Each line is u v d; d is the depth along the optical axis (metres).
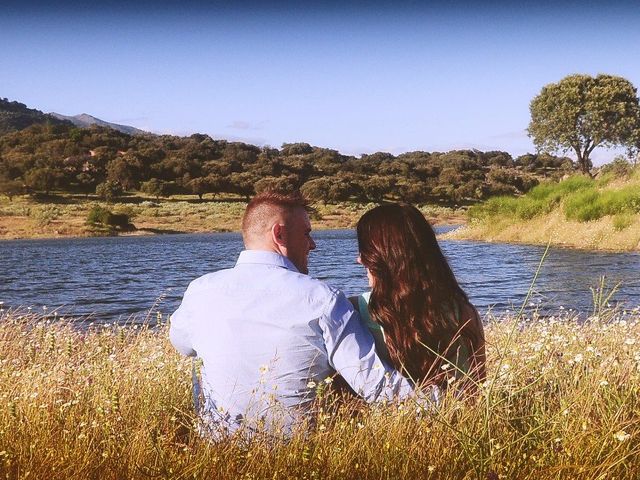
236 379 2.69
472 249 29.70
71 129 184.62
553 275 17.95
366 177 147.75
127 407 3.11
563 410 2.63
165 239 74.38
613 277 16.67
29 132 187.62
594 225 30.39
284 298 2.68
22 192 129.38
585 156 69.69
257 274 2.76
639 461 2.40
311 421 2.68
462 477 2.39
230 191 144.50
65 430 2.71
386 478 2.36
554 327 5.86
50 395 3.28
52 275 26.70
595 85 69.69
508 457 2.46
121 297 18.09
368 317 2.91
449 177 150.38
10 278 25.39
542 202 36.44
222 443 2.54
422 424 2.54
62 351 5.62
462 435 2.48
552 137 69.94
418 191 136.25
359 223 2.96
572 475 2.35
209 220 107.62
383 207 2.93
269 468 2.40
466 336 2.83
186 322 2.88
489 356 3.83
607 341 4.33
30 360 5.36
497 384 2.83
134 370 4.07
